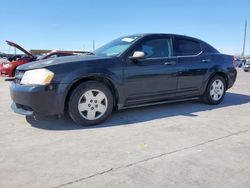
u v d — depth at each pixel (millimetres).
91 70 4109
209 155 3154
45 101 3865
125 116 4875
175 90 5234
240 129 4203
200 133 3965
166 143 3529
